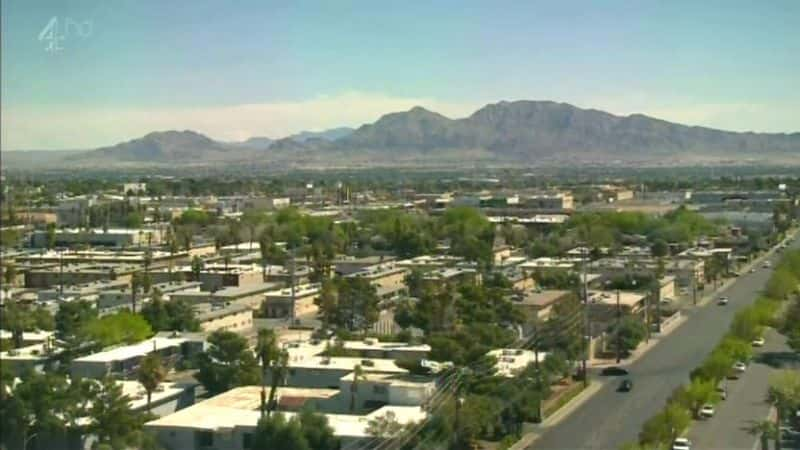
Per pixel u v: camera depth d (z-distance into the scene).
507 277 146.12
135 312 113.12
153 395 78.88
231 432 69.31
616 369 98.88
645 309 120.38
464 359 79.88
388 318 127.69
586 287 127.88
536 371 83.81
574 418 82.00
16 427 68.00
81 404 69.69
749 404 83.81
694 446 72.19
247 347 87.94
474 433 72.19
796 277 137.25
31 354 90.75
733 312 131.50
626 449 67.62
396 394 76.12
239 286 142.50
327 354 90.69
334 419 71.69
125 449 68.00
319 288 136.00
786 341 109.19
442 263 165.88
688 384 89.44
